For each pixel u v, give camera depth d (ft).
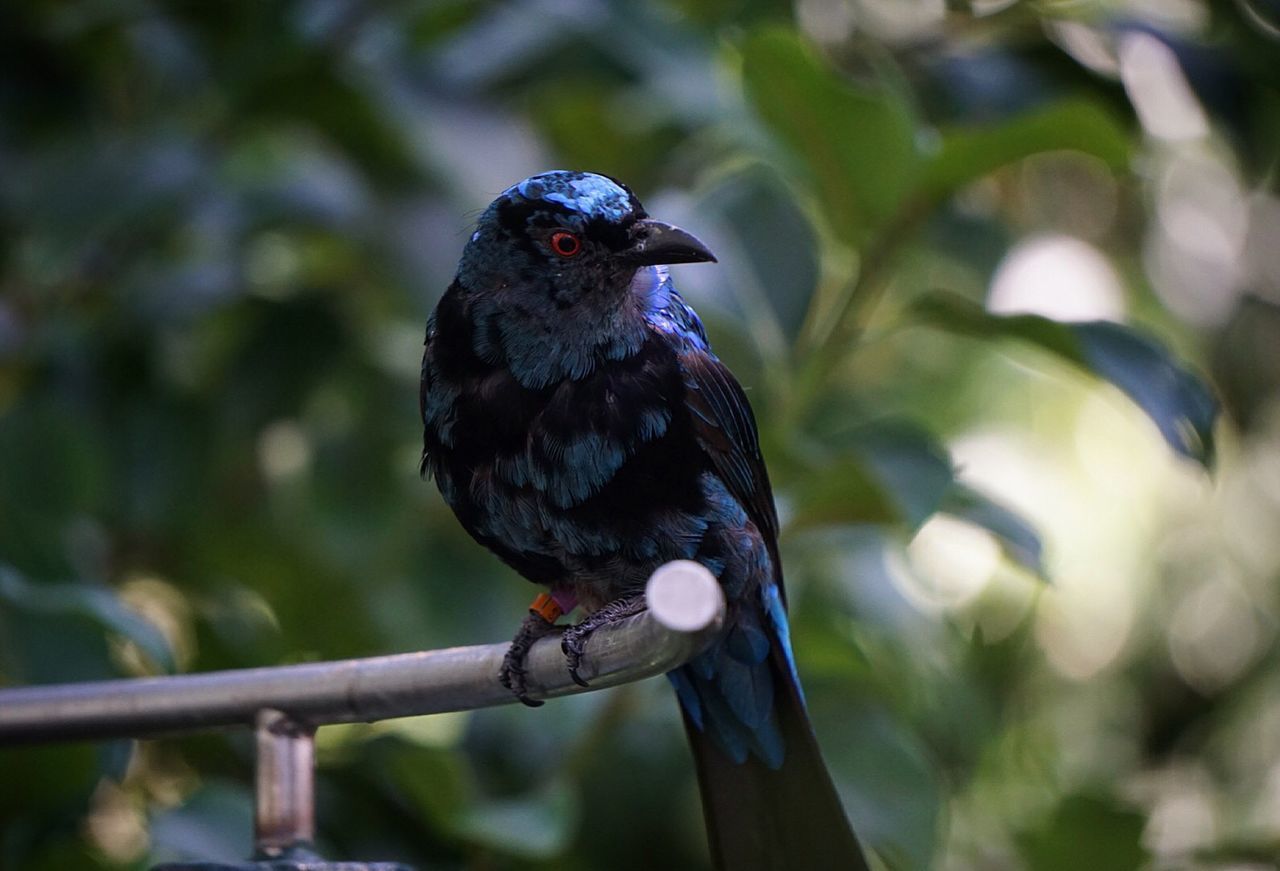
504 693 19.94
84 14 35.27
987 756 42.86
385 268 34.42
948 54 35.60
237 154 35.45
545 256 24.45
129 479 36.11
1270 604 47.24
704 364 25.32
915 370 46.42
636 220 25.03
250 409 35.96
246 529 37.86
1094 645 47.67
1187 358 48.19
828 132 28.99
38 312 35.88
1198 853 33.40
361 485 35.70
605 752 35.22
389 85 33.45
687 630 16.94
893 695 33.40
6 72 35.99
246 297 37.37
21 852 27.89
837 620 33.45
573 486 24.12
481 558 35.73
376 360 36.99
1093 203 49.26
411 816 32.42
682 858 35.53
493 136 33.24
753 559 24.71
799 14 37.81
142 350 36.45
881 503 28.14
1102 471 47.65
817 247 31.94
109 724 19.66
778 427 30.01
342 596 36.11
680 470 24.30
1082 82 35.47
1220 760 46.52
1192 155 46.44
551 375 24.29
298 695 19.36
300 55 33.58
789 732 24.93
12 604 28.53
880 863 37.01
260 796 19.15
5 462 33.58
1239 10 33.45
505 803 29.94
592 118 37.35
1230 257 48.37
